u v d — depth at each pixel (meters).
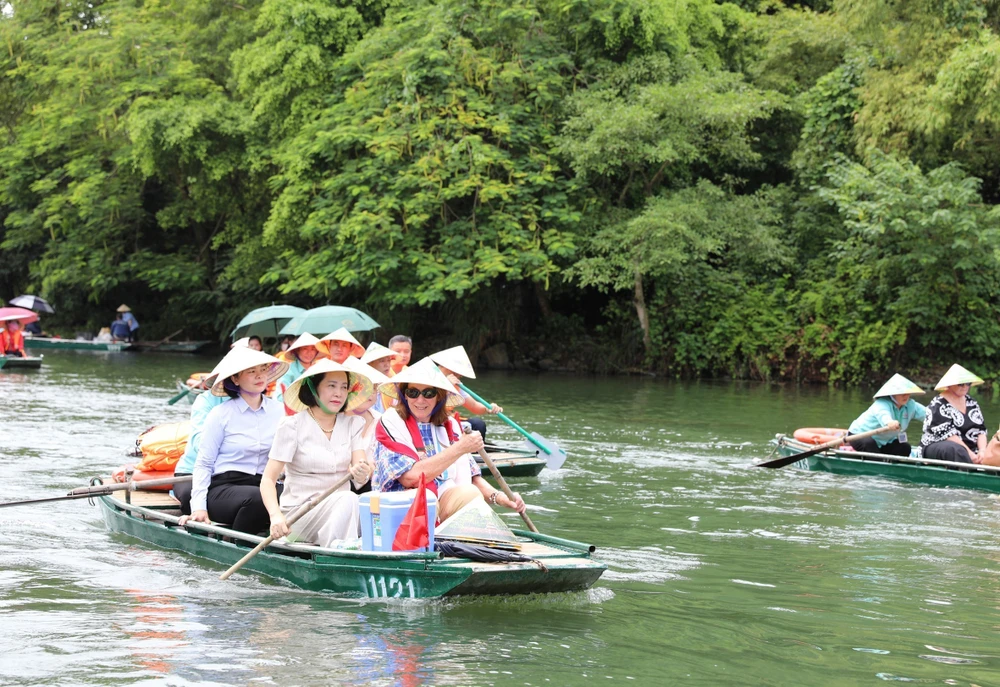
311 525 6.07
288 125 23.56
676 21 22.80
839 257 21.98
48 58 28.41
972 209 19.62
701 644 4.95
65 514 7.73
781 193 22.88
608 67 22.23
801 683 4.47
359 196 21.84
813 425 14.39
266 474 6.08
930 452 10.09
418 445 5.85
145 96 25.39
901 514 8.38
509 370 23.98
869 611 5.60
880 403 10.49
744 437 13.08
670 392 19.08
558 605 5.50
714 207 21.33
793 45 24.09
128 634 4.88
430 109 21.69
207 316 29.42
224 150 25.33
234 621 5.11
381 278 21.39
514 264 21.08
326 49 23.78
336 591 5.64
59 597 5.50
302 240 23.77
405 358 8.84
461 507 6.07
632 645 4.89
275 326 12.60
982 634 5.24
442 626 5.07
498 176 21.91
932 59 19.33
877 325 20.89
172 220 27.86
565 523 7.81
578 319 25.08
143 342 28.94
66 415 13.62
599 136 20.34
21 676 4.31
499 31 22.42
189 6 28.06
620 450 11.80
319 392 6.16
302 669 4.44
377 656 4.62
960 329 21.03
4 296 32.91
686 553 6.90
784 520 8.09
